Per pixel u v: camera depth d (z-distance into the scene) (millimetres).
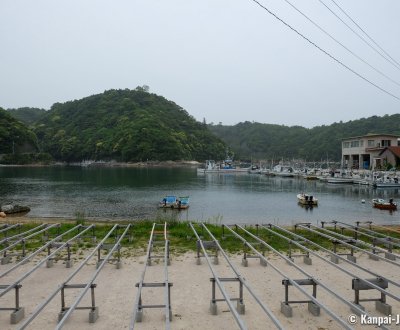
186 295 7320
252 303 6906
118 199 40250
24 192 47062
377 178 59438
